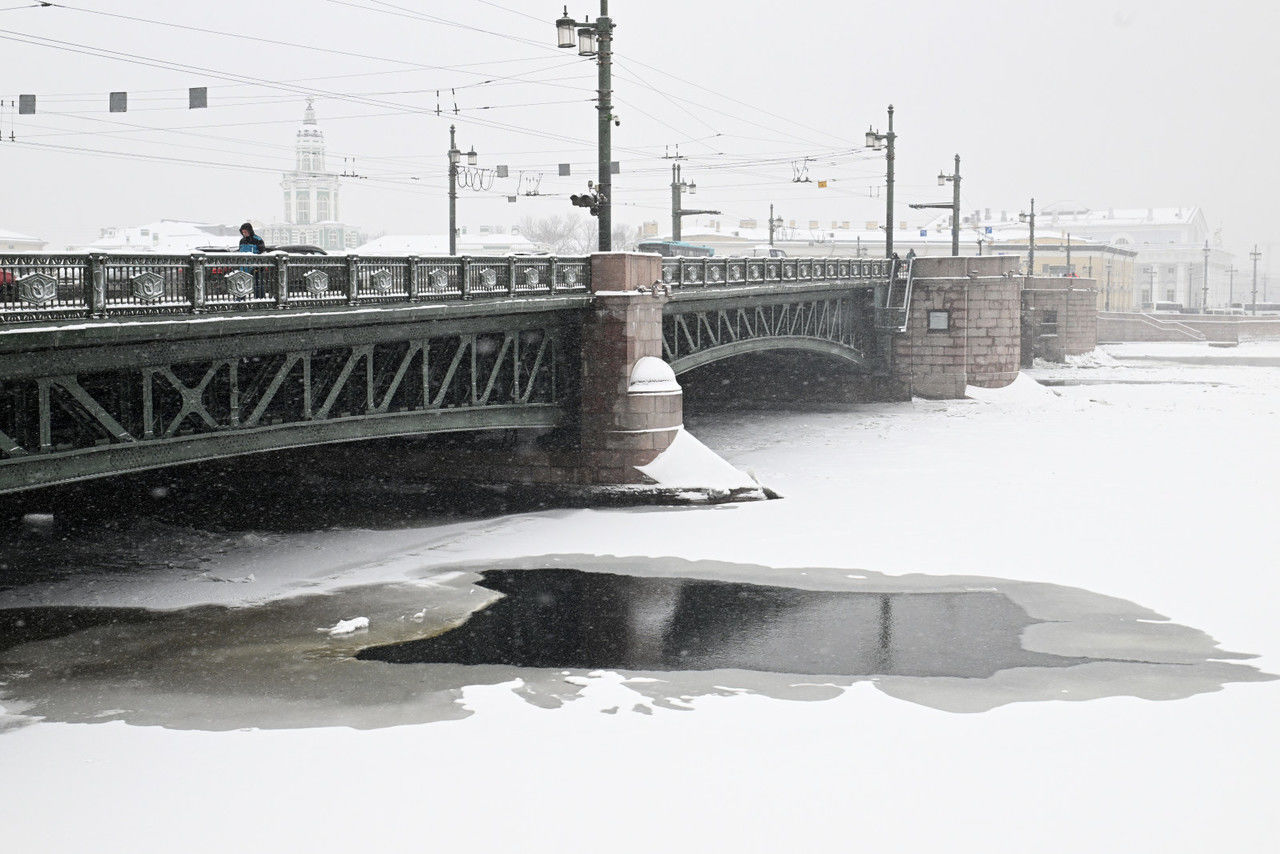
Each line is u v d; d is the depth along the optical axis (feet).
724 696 48.70
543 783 39.81
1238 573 69.92
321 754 42.29
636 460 92.22
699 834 36.11
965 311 175.11
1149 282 557.74
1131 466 111.75
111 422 55.83
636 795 38.83
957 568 71.92
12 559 73.67
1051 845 35.35
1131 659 53.88
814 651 55.21
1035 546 77.46
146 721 45.78
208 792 39.04
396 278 71.31
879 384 176.14
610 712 46.75
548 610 62.80
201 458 60.70
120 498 90.94
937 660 53.88
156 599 64.54
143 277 55.26
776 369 176.65
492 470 94.27
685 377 176.76
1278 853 34.86
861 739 43.68
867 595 65.92
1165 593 65.77
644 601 64.75
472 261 77.87
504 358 90.07
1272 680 50.67
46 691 49.39
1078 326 267.39
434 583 68.59
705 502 91.40
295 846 35.37
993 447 125.80
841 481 103.09
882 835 36.01
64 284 52.11
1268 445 126.72
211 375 61.05
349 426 70.49
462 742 43.50
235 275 59.98
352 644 56.44
